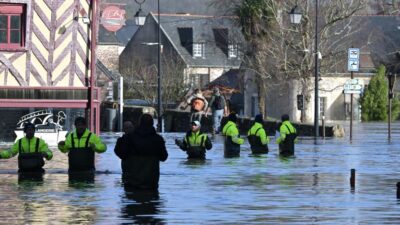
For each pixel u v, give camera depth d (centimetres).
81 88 5403
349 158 4303
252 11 9462
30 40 5338
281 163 3934
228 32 12219
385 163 3994
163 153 2828
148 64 13825
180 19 14062
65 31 5388
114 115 8162
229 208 2389
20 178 3178
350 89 6225
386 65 12475
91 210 2339
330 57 9581
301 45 9181
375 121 11819
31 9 5325
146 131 2822
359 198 2616
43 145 3378
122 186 2898
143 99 11281
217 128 6762
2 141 5400
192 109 7288
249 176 3291
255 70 9519
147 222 2141
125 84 11725
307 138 6519
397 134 7238
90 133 3344
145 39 14000
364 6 9512
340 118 12019
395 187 2928
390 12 12938
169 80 11188
